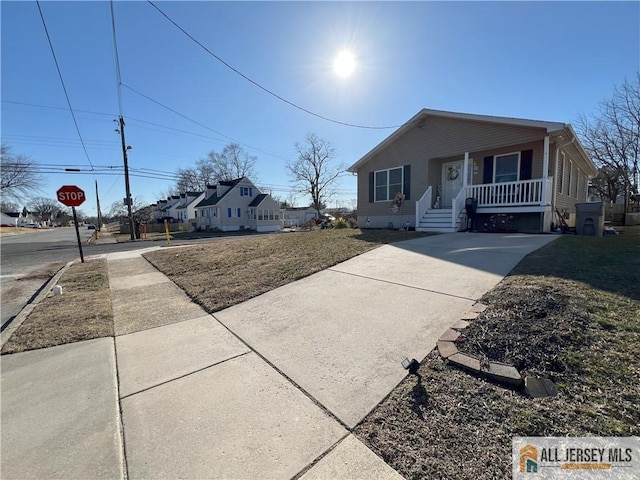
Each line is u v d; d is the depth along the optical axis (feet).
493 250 19.31
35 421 6.85
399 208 42.37
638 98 58.90
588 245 19.70
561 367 7.14
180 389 7.82
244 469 5.30
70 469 5.49
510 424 5.81
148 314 13.66
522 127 30.94
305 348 9.50
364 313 11.51
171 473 5.29
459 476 4.89
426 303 11.72
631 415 5.68
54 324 12.76
